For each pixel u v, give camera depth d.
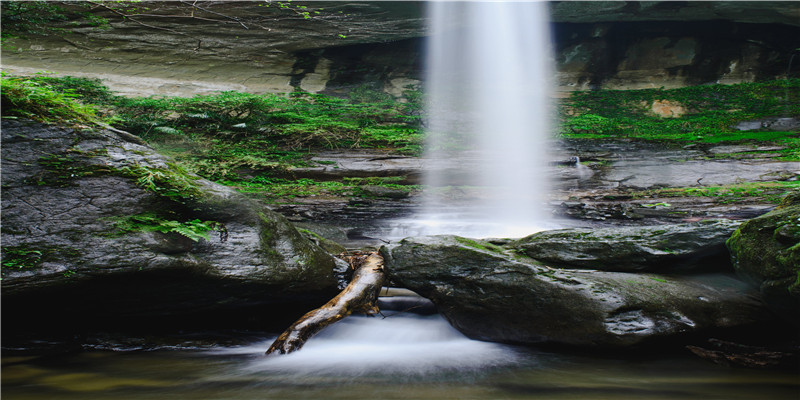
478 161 12.27
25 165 3.35
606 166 11.95
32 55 13.88
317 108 14.95
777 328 3.18
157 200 3.57
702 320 3.09
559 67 16.70
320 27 14.88
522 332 3.34
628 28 16.00
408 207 9.84
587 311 3.12
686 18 15.24
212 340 3.58
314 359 3.21
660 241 3.71
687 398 2.43
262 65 15.98
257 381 2.78
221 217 3.79
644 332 2.98
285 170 11.58
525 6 15.45
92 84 12.34
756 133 13.22
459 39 16.83
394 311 4.20
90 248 3.11
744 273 3.20
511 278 3.50
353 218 9.02
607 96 16.16
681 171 11.14
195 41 14.85
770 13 14.32
